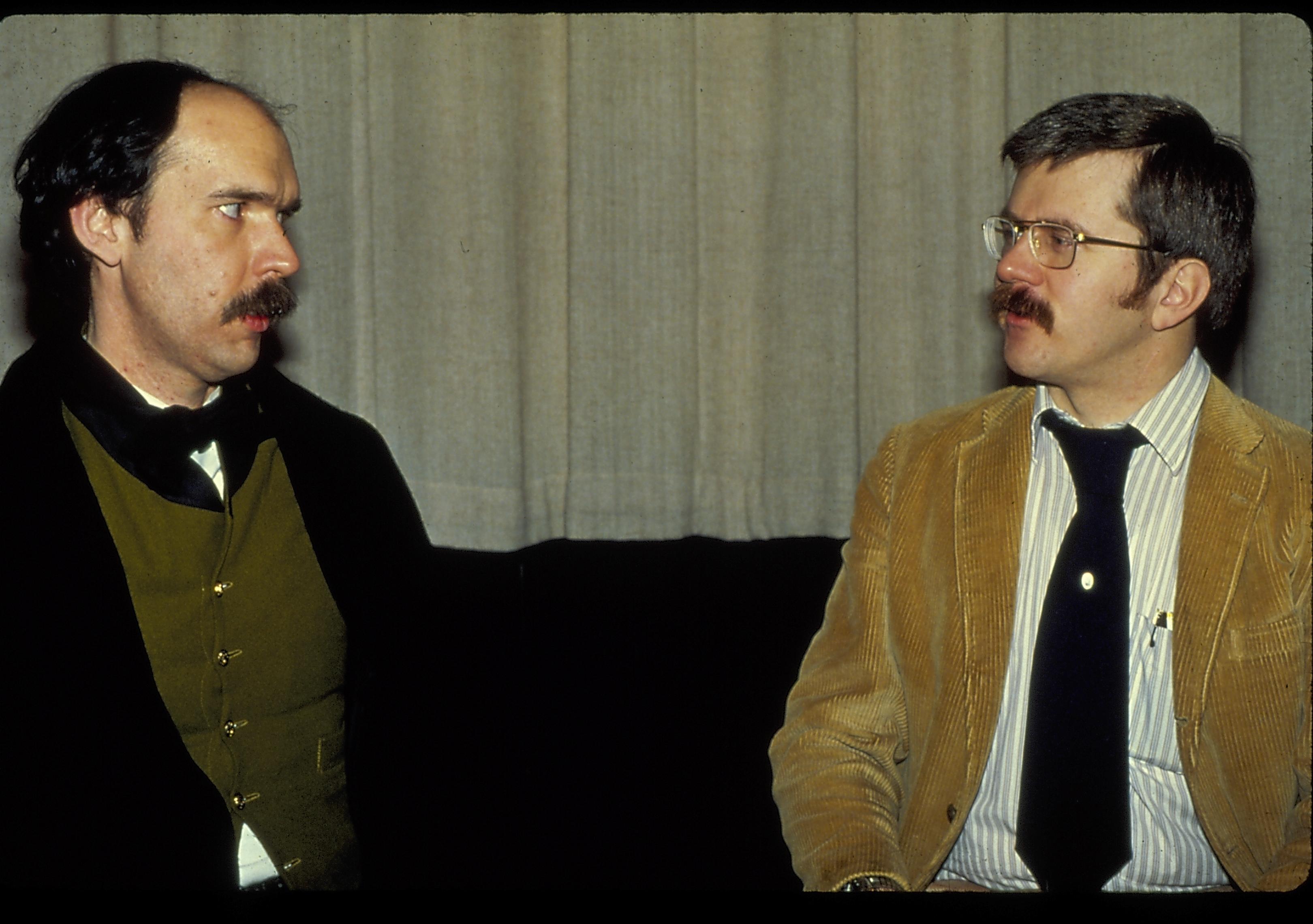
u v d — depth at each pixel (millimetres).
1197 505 1176
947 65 2535
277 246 1246
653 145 2566
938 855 1218
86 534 1209
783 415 2631
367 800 1408
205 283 1214
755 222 2586
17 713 1173
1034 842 1179
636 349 2621
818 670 1349
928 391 2617
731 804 2148
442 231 2535
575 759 2240
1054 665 1184
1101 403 1230
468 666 2465
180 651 1270
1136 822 1188
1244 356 2451
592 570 2662
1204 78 2447
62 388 1246
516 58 2516
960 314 2584
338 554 1390
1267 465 1182
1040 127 1210
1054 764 1174
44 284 1283
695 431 2645
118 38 2352
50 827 1177
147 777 1211
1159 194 1151
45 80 2295
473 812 2098
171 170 1192
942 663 1251
